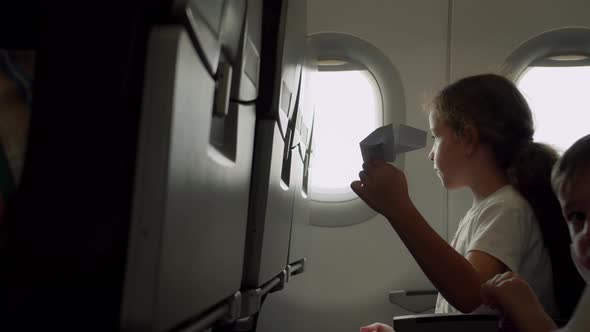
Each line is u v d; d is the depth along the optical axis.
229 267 0.78
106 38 0.48
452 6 2.54
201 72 0.56
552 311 1.44
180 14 0.49
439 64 2.53
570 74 2.46
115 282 0.48
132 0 0.48
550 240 1.44
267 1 1.07
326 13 2.58
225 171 0.71
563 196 0.70
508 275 0.94
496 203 1.45
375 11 2.57
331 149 2.52
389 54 2.54
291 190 1.49
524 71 2.48
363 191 1.33
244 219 0.87
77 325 0.48
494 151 1.54
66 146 0.48
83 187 0.47
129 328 0.47
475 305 1.22
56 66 0.49
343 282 2.51
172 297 0.52
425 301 2.42
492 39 2.51
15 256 0.47
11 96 0.48
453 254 1.26
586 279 0.69
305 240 2.06
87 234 0.47
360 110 2.52
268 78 1.05
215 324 0.83
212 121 0.68
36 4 0.51
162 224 0.47
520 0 2.51
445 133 1.58
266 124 1.05
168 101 0.47
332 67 2.55
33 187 0.48
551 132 2.43
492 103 1.55
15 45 0.51
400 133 1.26
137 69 0.49
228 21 0.67
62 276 0.48
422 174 2.49
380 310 2.50
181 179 0.51
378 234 2.51
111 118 0.48
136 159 0.47
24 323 0.49
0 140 0.48
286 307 2.52
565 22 2.48
